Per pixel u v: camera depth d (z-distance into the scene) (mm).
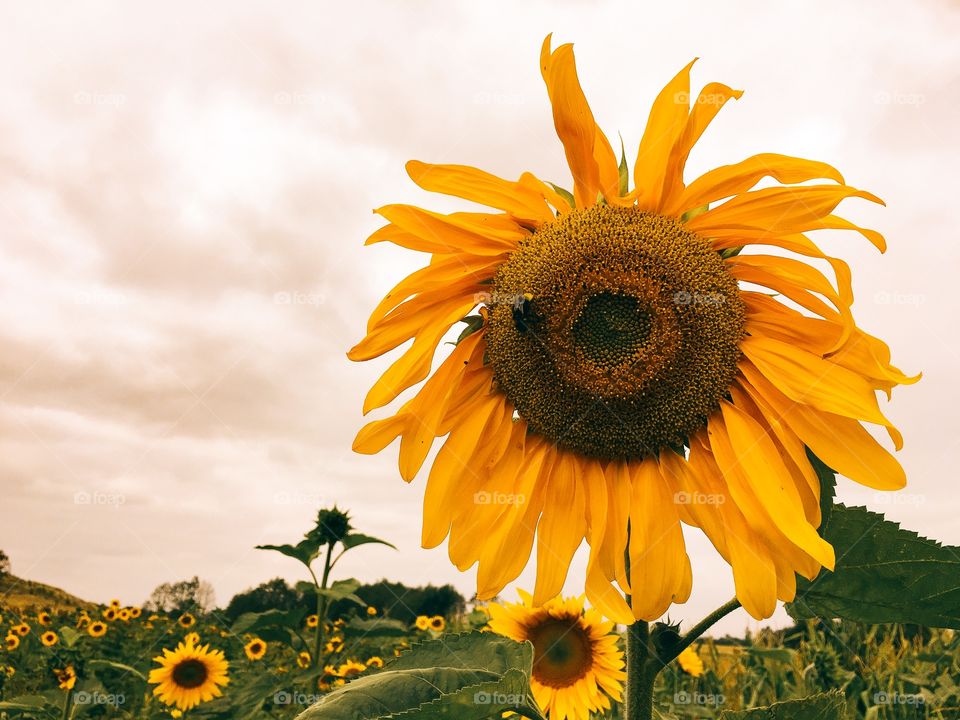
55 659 1238
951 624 345
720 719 350
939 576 340
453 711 302
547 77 384
